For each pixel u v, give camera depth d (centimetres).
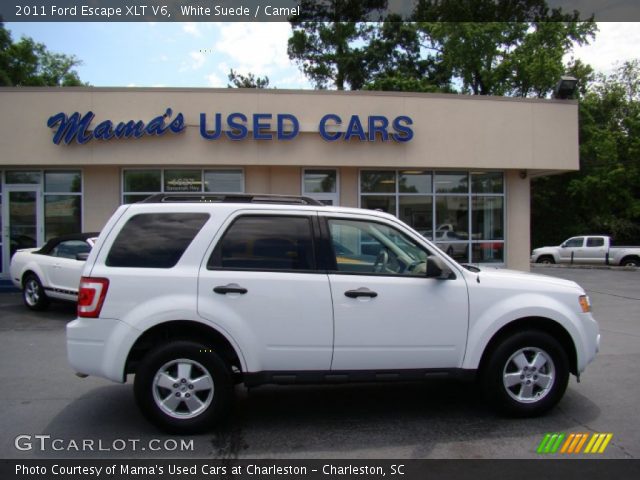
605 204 3391
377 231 466
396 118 1402
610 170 3328
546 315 460
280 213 455
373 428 447
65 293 980
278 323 430
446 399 527
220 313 422
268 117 1356
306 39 3606
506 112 1462
